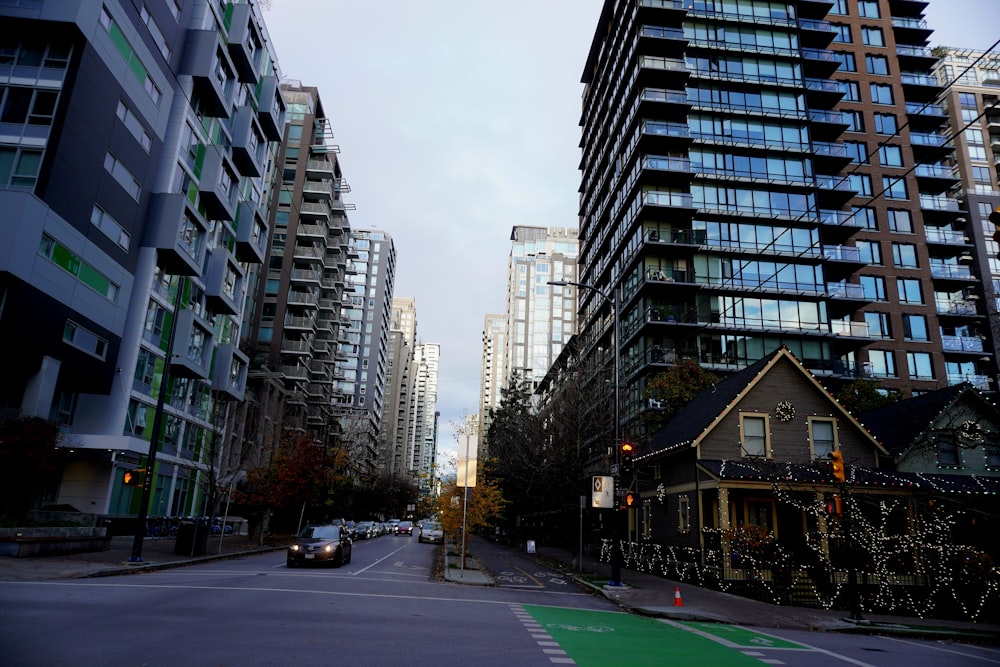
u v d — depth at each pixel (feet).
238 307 163.32
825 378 155.53
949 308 190.60
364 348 431.43
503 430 166.81
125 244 111.75
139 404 117.50
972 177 243.19
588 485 106.42
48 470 78.69
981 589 61.72
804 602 64.44
